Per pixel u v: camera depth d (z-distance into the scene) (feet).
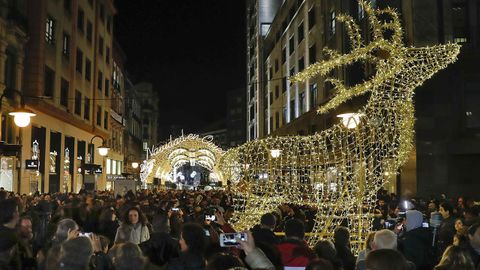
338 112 92.43
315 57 121.08
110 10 160.66
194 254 17.28
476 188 69.77
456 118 71.00
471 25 72.28
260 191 36.55
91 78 134.10
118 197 52.75
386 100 30.19
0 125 74.08
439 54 29.96
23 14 88.48
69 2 113.70
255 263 15.15
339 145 33.09
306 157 35.17
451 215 31.55
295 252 18.69
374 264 12.19
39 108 91.40
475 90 71.46
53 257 15.35
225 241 15.58
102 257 18.60
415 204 50.78
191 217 36.22
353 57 30.83
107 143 155.12
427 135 70.95
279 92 163.63
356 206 30.66
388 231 17.83
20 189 82.43
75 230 19.24
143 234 27.86
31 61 90.07
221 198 56.59
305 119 124.36
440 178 70.18
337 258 20.02
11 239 16.98
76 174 119.96
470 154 70.23
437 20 72.43
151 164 99.50
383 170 29.94
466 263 15.43
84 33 126.82
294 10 146.82
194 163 109.70
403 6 74.64
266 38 193.98
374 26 31.14
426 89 71.36
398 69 29.89
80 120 119.75
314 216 38.22
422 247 23.41
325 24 110.32
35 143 93.09
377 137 30.04
